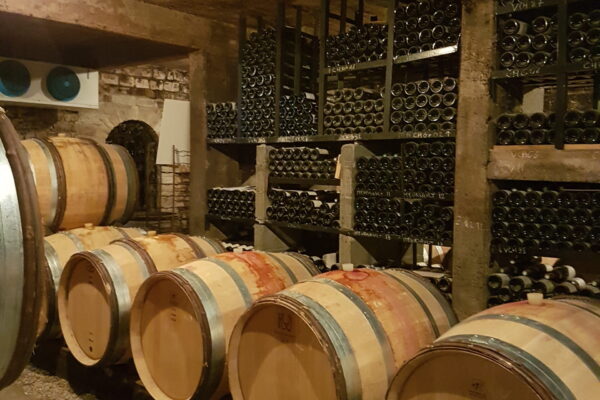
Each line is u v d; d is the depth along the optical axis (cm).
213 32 642
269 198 562
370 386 262
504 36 365
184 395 339
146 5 584
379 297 299
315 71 607
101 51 771
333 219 496
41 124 880
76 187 554
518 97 399
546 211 352
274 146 598
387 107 451
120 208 602
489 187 370
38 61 762
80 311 420
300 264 396
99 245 499
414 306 310
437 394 224
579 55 336
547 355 204
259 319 292
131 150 1039
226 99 659
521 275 377
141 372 359
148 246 422
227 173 661
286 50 571
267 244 566
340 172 482
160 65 1025
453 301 388
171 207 1069
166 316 349
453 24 408
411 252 569
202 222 642
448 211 411
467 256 380
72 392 431
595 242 338
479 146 372
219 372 319
